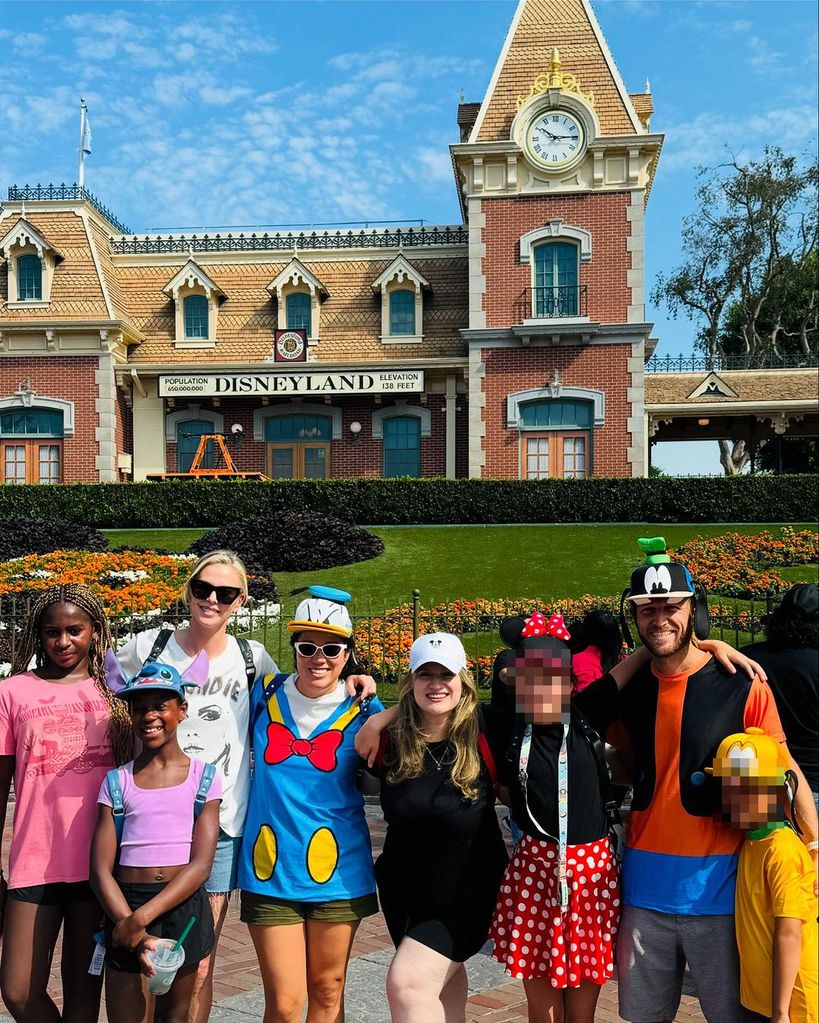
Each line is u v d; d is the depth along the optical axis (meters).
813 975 3.33
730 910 3.44
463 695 3.65
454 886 3.58
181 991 3.64
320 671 3.88
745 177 39.25
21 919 3.73
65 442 27.47
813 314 44.38
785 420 29.23
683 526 22.56
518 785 3.58
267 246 30.70
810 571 17.95
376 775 3.82
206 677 4.11
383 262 29.91
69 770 3.83
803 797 3.63
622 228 26.41
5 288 27.98
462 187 30.33
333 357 28.61
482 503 23.72
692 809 3.50
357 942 5.73
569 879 3.50
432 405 28.48
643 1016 3.57
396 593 17.47
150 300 29.88
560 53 27.55
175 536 22.81
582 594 17.05
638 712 3.71
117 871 3.63
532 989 3.58
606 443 26.25
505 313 26.78
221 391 28.05
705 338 46.53
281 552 19.45
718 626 13.49
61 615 3.91
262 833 3.84
